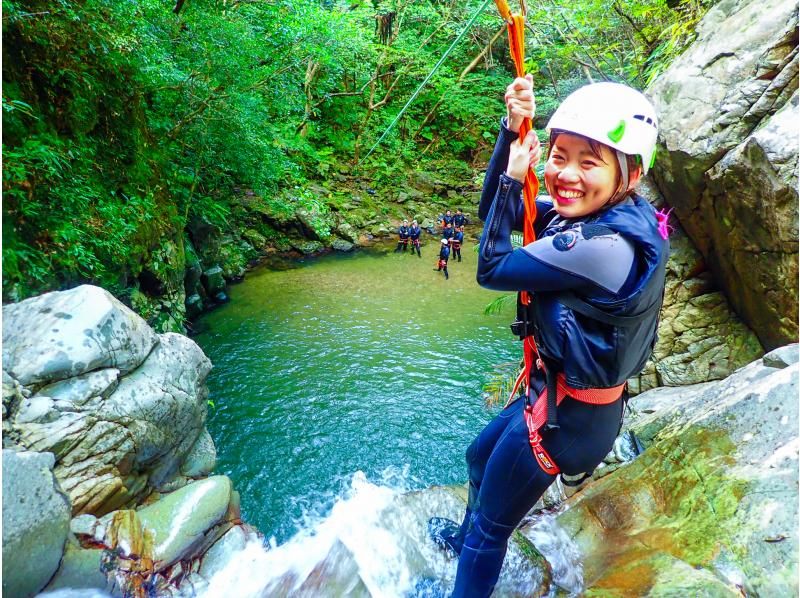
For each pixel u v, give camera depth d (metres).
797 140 3.36
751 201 3.77
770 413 2.08
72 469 2.66
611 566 1.95
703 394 3.10
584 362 1.26
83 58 5.44
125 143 6.49
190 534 2.69
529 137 1.34
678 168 4.54
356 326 10.46
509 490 1.51
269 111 11.41
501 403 7.80
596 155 1.24
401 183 20.62
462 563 1.65
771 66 4.09
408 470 6.46
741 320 4.71
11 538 1.97
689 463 2.19
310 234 15.59
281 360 8.91
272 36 9.41
